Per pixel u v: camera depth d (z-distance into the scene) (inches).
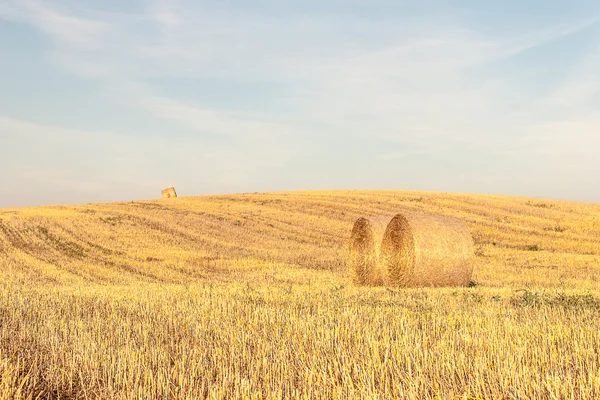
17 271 1013.8
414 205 1893.5
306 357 294.4
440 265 725.9
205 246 1346.0
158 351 313.1
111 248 1290.6
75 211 1845.5
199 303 499.8
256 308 457.7
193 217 1750.7
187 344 337.4
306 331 352.8
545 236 1438.2
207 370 279.1
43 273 999.6
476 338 313.1
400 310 444.1
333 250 1318.9
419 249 721.6
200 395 241.1
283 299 529.3
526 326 350.0
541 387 229.6
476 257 1148.5
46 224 1585.9
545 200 2049.7
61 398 254.2
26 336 372.5
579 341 306.5
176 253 1235.2
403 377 254.2
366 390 235.9
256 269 1044.5
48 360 310.0
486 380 247.3
